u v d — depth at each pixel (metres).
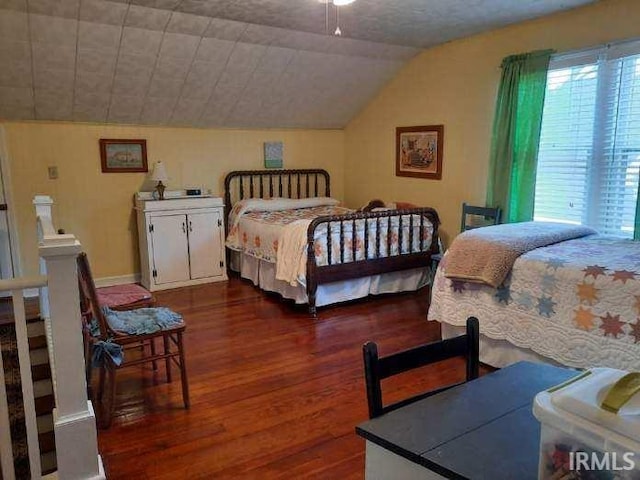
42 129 4.50
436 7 3.63
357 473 2.12
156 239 4.79
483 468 0.97
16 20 3.43
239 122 5.42
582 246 2.97
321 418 2.56
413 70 5.13
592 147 3.70
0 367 1.72
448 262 3.17
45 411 2.62
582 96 3.73
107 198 4.90
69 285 1.69
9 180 4.41
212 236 5.09
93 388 2.89
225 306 4.37
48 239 1.68
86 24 3.61
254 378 3.01
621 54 3.46
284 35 4.25
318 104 5.50
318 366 3.16
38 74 3.96
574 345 2.58
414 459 1.02
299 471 2.14
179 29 3.89
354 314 4.14
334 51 4.69
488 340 3.08
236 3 3.46
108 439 2.38
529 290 2.78
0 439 1.76
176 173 5.25
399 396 2.75
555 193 4.00
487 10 3.72
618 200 3.59
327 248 4.12
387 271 4.46
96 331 2.53
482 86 4.45
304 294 4.21
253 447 2.31
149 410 2.65
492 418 1.16
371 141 5.80
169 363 2.96
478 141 4.54
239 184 5.64
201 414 2.61
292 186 6.01
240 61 4.48
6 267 4.49
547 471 0.86
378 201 5.41
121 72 4.19
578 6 3.65
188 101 4.82
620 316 2.40
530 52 3.95
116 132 4.86
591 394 0.85
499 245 2.93
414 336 3.65
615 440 0.77
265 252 4.65
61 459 1.77
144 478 2.10
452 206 4.88
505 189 4.18
